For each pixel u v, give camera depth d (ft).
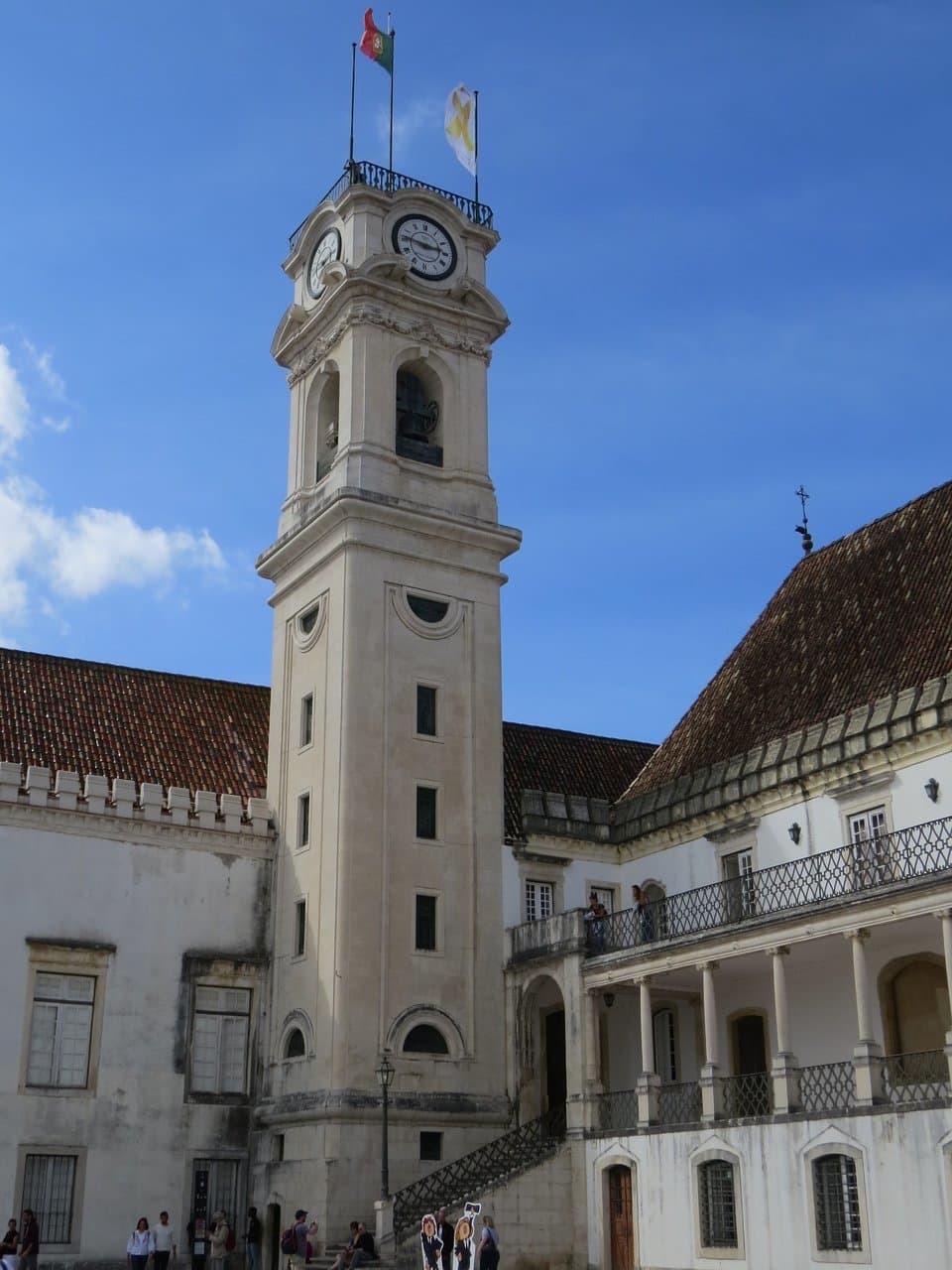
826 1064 97.45
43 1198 111.34
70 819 120.16
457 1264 85.97
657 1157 103.19
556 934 119.14
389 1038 116.47
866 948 101.09
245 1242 117.70
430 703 129.39
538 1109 120.67
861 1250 86.17
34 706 131.34
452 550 134.10
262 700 147.02
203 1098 119.75
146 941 120.88
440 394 140.36
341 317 137.90
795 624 133.69
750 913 106.11
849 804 107.65
